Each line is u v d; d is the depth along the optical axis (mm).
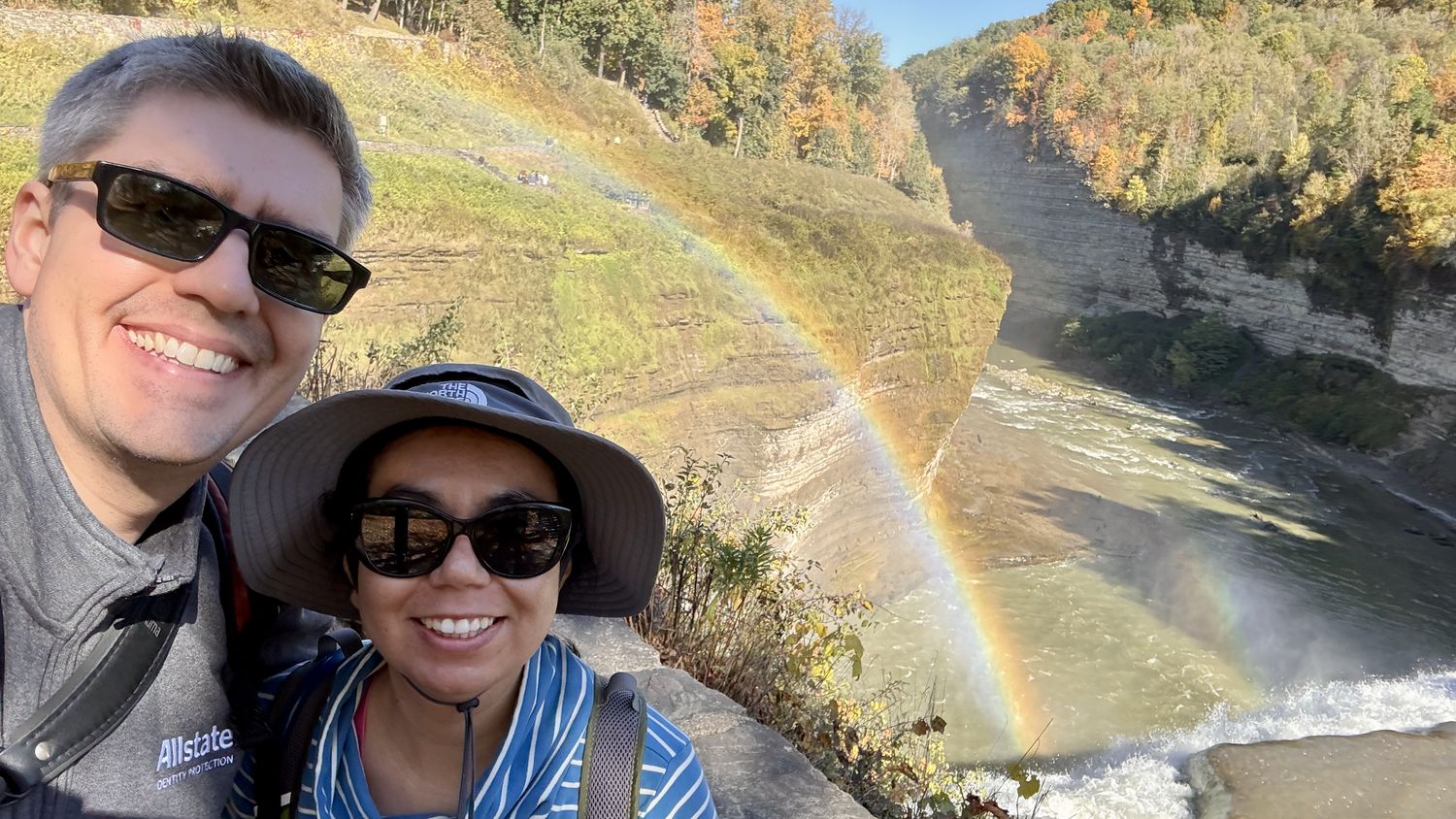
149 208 1085
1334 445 50531
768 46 75375
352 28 44625
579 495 1293
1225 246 66625
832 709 4480
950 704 23016
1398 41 100500
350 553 1247
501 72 50531
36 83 25219
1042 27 127625
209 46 1174
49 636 1091
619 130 56844
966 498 39844
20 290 1196
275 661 1413
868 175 80938
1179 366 61500
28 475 1080
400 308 23250
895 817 3916
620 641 4066
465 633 1154
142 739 1166
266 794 1305
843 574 32438
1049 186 86625
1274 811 12742
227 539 1356
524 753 1174
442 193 28047
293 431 1181
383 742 1253
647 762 1188
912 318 40438
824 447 35656
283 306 1221
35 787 1083
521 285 26031
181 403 1115
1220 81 84812
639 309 29031
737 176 56094
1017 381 60875
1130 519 38219
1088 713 23578
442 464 1183
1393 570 35406
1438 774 13430
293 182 1209
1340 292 57156
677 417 29422
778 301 35219
